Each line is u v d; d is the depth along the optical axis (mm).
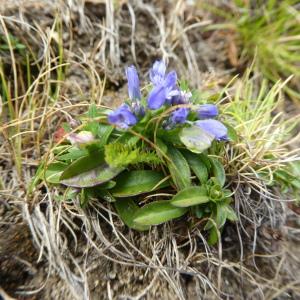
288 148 180
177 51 199
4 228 139
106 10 186
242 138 157
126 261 136
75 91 171
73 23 181
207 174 136
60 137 147
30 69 172
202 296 137
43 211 141
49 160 144
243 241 149
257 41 209
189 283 138
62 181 129
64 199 135
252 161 149
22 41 171
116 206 136
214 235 138
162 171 137
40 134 154
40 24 175
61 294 132
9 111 158
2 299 128
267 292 141
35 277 135
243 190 151
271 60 206
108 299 133
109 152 125
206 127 130
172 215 132
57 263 135
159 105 126
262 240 151
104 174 130
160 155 131
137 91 133
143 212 131
